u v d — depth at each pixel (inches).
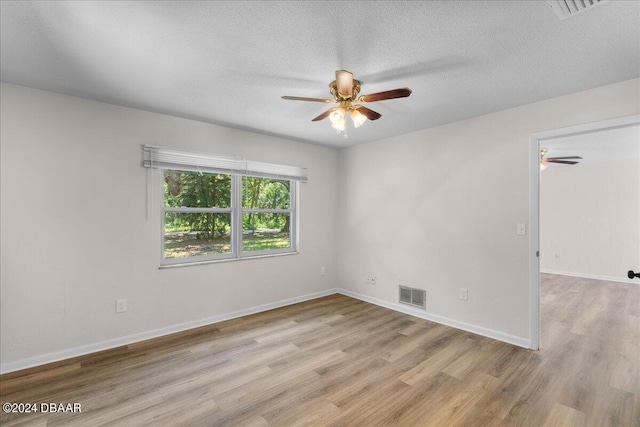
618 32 66.9
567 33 67.6
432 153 138.8
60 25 64.6
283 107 113.7
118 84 94.1
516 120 112.7
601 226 224.7
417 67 83.2
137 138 115.6
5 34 67.5
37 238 97.0
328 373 92.7
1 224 91.7
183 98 105.4
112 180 110.3
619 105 91.9
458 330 126.8
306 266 170.1
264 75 88.4
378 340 116.6
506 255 115.3
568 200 238.4
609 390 83.2
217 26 65.4
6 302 92.4
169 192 128.4
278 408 76.3
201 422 71.1
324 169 178.1
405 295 149.6
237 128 140.9
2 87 92.0
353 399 80.0
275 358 102.2
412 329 127.8
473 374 91.8
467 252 126.6
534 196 108.5
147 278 118.0
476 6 58.8
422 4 58.2
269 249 160.9
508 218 114.7
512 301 113.6
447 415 73.7
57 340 100.0
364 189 169.6
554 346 110.7
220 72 86.6
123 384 86.5
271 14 61.3
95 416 72.9
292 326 131.0
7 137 92.7
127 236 113.7
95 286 107.0
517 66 82.6
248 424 70.6
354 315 145.3
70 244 102.4
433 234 138.4
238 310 143.0
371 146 165.8
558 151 189.3
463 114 121.0
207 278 133.6
